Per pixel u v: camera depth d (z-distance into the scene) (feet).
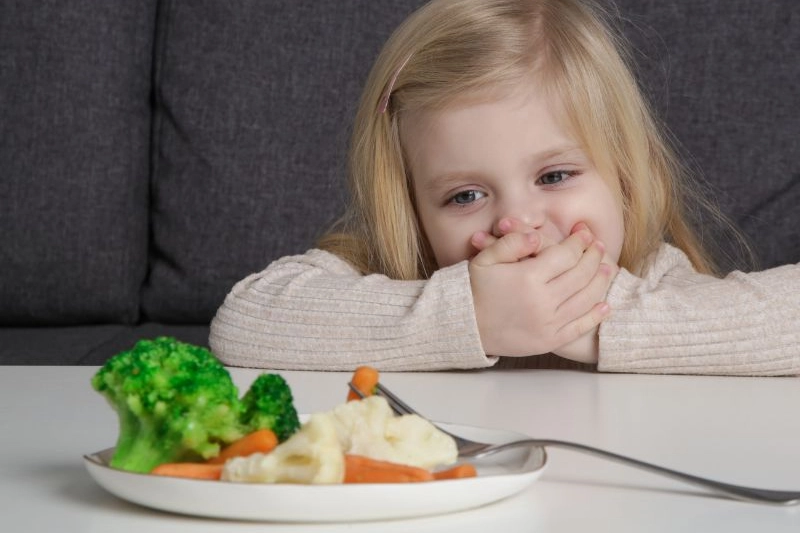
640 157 5.82
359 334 4.74
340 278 5.07
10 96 7.20
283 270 5.34
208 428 2.03
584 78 5.45
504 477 1.96
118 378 2.05
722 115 6.64
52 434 2.76
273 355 4.92
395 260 5.93
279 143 7.00
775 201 6.62
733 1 6.71
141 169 7.33
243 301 5.15
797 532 1.83
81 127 7.20
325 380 4.03
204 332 6.88
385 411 2.10
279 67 7.03
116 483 1.93
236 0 7.09
